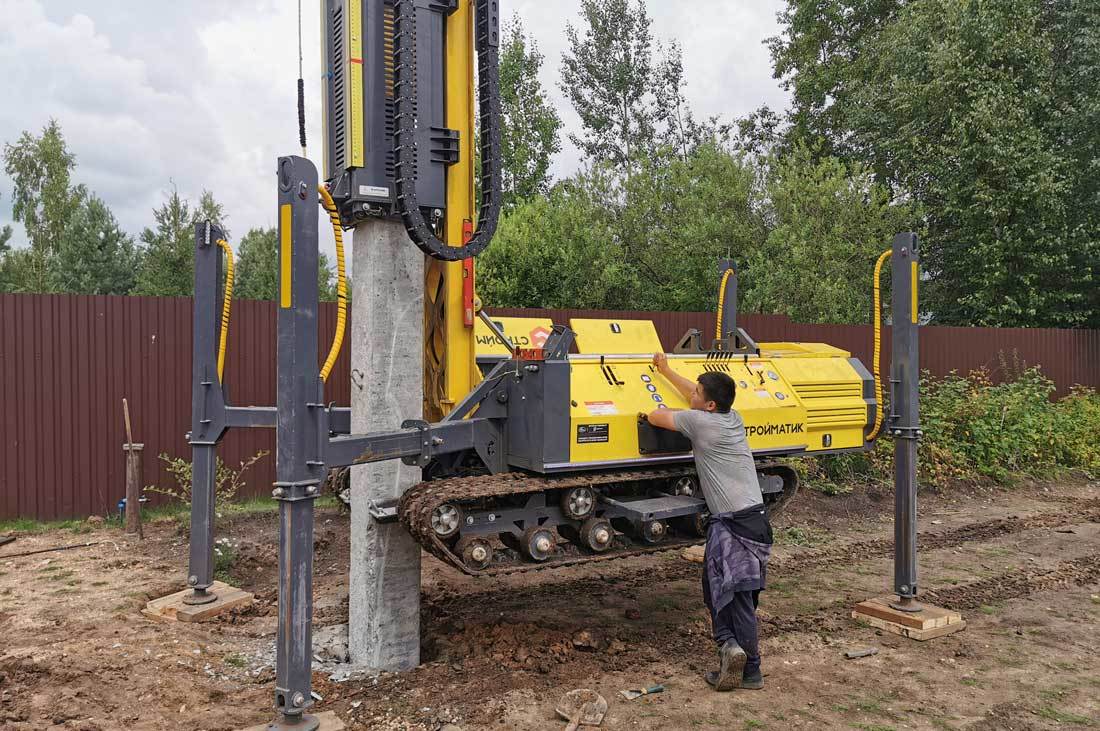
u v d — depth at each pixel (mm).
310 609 3754
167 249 25672
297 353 3641
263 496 9242
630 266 19234
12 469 8156
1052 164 18312
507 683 4426
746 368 5684
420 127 4527
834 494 10148
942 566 7355
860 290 18891
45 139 39719
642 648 5066
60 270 32625
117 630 5195
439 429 4520
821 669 4820
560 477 4812
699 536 5410
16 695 4184
